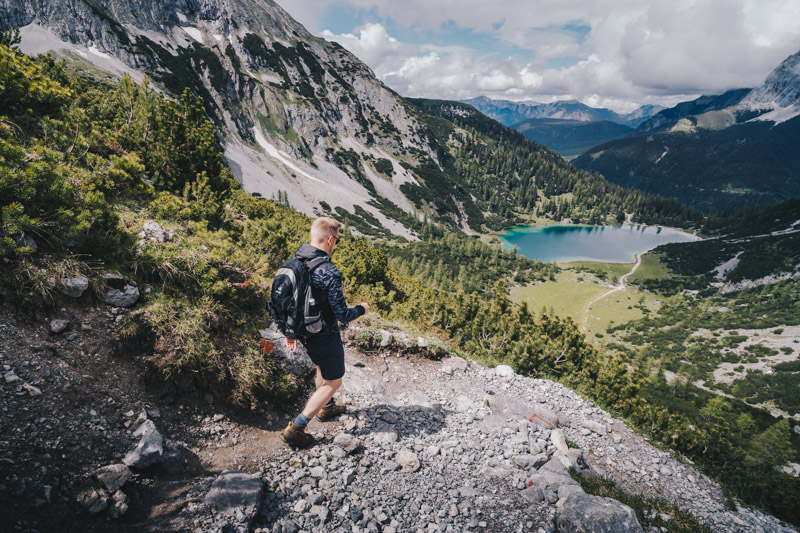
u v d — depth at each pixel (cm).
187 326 410
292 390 474
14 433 266
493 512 397
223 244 612
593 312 17825
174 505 281
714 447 956
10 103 710
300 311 346
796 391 11188
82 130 835
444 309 1274
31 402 290
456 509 382
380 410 529
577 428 693
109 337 371
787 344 14825
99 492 261
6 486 234
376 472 404
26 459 256
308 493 342
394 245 19000
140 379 369
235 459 363
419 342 784
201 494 298
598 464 607
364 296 1264
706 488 654
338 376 394
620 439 701
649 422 943
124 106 1388
